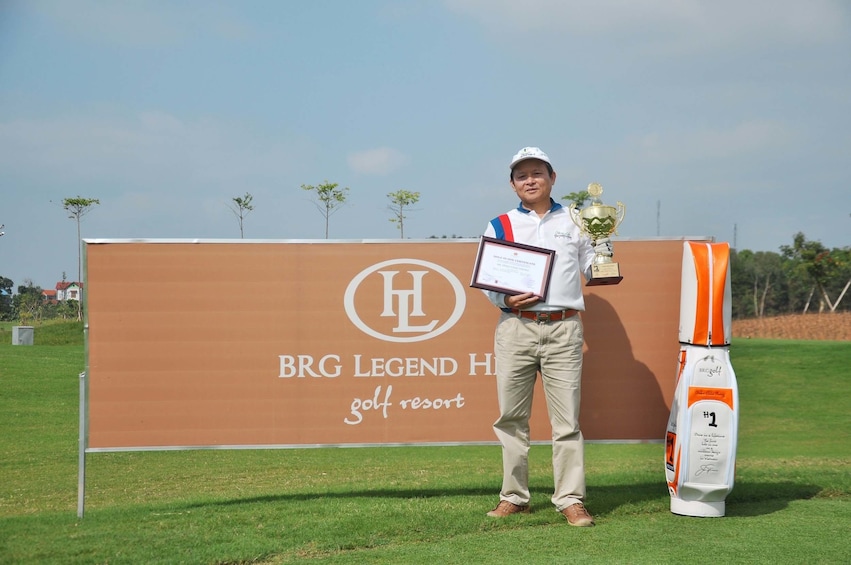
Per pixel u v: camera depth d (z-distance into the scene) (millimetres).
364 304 5117
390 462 7590
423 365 5152
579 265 4672
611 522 4434
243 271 5074
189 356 5051
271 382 5094
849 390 11750
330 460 7695
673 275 5168
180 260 5039
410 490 5641
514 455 4582
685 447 4477
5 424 9750
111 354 5012
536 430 5223
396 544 4016
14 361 16031
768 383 12273
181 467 7207
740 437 8961
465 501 5023
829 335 18578
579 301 4531
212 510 4863
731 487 4477
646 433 5203
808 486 5387
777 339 17391
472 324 5156
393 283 5133
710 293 4465
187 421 5055
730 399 4445
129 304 5020
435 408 5160
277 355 5098
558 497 4527
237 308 5074
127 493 5969
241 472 6957
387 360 5137
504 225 4664
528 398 4613
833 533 4172
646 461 7645
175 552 3885
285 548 3941
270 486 6191
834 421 9914
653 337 5184
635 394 5188
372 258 5125
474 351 5164
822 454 7715
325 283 5109
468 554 3812
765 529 4254
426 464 7438
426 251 5133
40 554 3867
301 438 5109
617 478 6020
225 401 5074
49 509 5387
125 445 5016
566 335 4465
